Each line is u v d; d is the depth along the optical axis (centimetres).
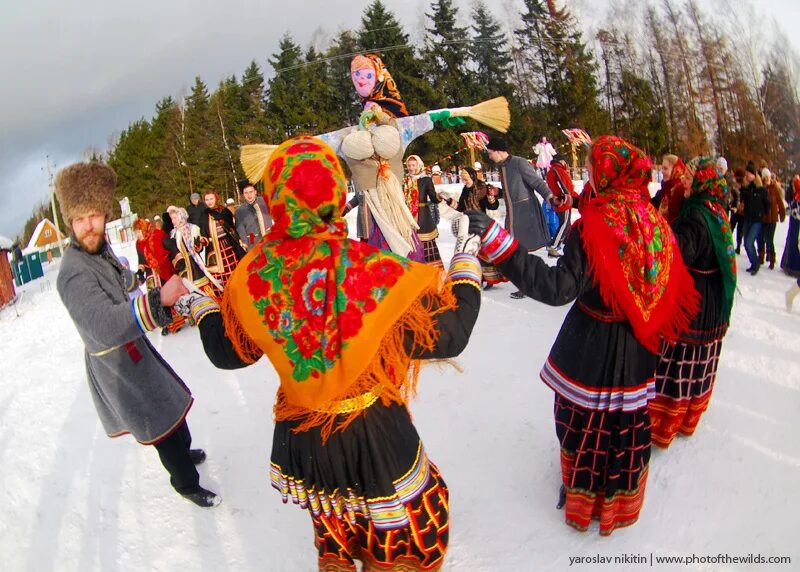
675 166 404
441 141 3100
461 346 200
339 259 194
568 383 276
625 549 274
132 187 4741
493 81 3509
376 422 205
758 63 1667
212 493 339
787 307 593
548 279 241
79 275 269
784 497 293
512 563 271
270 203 201
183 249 690
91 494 364
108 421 321
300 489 215
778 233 1102
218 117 4203
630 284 256
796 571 250
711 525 282
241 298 203
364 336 189
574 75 2933
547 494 317
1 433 479
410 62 3559
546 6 3200
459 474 338
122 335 252
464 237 226
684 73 2147
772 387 407
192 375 543
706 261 331
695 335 328
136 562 300
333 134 459
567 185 717
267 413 448
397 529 212
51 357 701
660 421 343
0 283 1230
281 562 291
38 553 317
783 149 1530
